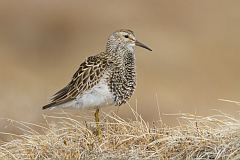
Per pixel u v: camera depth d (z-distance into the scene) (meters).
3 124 13.25
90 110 11.55
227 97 20.00
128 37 10.74
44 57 23.98
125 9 26.36
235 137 9.48
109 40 10.78
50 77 21.69
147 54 22.67
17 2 26.03
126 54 10.72
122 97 10.66
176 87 20.50
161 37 24.20
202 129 9.87
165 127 10.13
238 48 23.75
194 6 26.41
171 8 26.34
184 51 23.17
